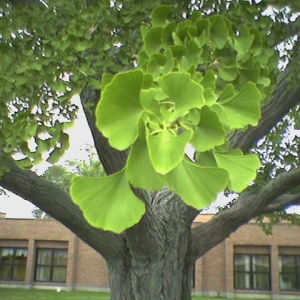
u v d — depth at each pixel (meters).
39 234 22.50
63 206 4.66
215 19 1.75
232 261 20.95
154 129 1.11
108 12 3.04
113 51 3.16
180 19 2.48
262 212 5.41
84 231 4.84
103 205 1.13
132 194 1.15
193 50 1.54
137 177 1.11
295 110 7.01
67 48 2.78
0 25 3.16
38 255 22.64
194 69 1.42
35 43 3.10
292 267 20.81
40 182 4.54
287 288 20.62
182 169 1.11
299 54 3.75
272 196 5.16
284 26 3.15
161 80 1.12
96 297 18.91
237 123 1.36
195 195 1.08
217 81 1.75
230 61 1.79
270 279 20.84
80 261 22.12
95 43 2.87
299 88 4.68
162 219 5.06
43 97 2.83
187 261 5.22
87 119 4.31
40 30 3.09
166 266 4.98
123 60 2.95
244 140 4.82
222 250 21.20
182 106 1.14
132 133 1.09
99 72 3.02
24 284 22.19
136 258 5.00
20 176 4.36
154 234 4.89
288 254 20.92
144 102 1.10
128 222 1.12
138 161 1.11
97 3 3.02
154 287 4.91
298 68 3.70
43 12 3.20
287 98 4.75
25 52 2.95
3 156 3.72
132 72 1.08
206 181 1.10
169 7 1.86
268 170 6.46
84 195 1.13
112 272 5.15
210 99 1.29
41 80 2.75
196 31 1.65
